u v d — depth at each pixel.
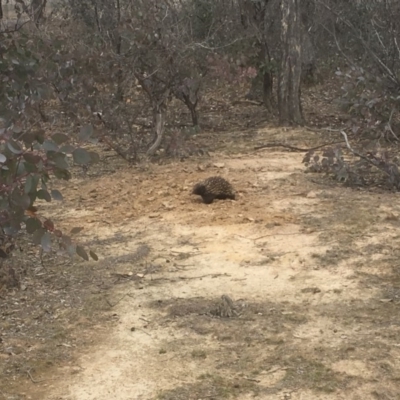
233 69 14.63
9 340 6.94
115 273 8.05
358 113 12.51
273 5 15.91
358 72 12.08
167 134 12.64
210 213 9.48
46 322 7.22
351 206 9.64
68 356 6.76
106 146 12.63
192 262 8.25
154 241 8.76
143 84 12.24
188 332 7.03
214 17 15.99
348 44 17.92
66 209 9.86
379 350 6.71
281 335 6.95
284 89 14.73
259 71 16.03
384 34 14.64
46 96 9.12
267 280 7.86
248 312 7.31
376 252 8.34
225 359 6.67
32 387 6.41
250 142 13.41
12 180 4.62
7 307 7.44
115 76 12.28
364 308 7.32
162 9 13.87
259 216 9.34
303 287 7.71
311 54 18.50
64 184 10.91
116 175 11.24
